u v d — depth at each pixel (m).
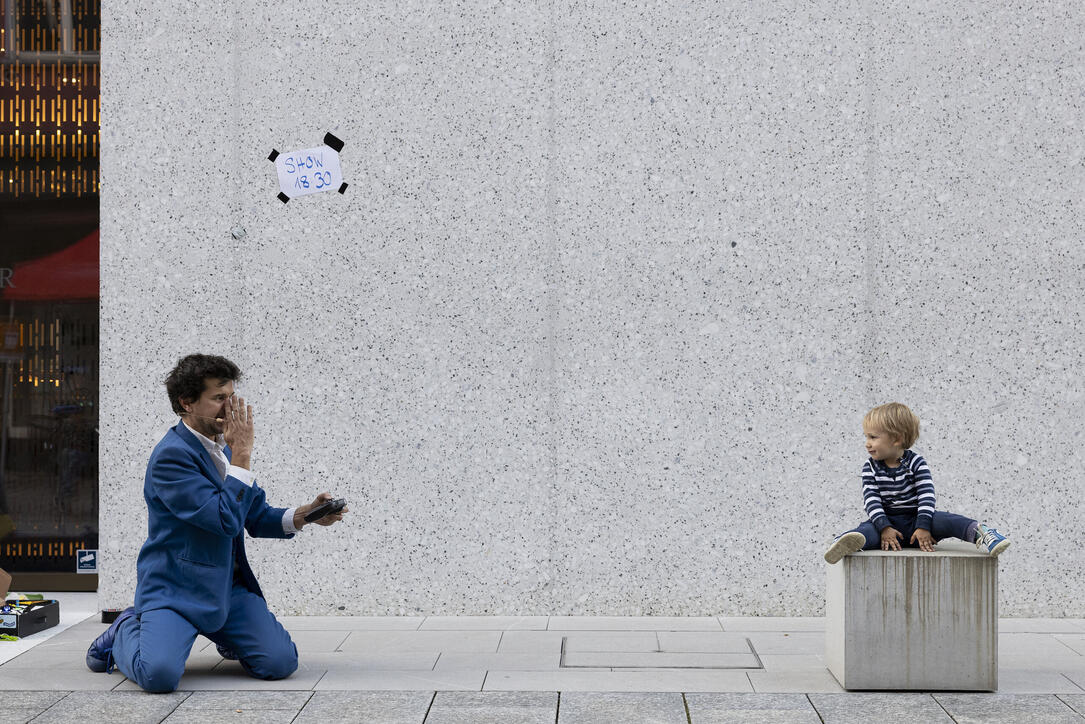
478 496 6.23
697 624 5.93
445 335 6.25
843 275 6.16
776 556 6.15
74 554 6.79
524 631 5.76
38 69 6.82
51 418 6.80
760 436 6.16
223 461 4.69
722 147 6.22
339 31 6.33
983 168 6.14
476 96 6.29
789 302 6.17
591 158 6.25
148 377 6.27
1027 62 6.15
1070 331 6.09
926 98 6.18
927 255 6.14
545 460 6.22
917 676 4.49
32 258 6.80
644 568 6.18
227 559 4.64
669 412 6.19
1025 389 6.09
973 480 6.10
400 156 6.30
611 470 6.20
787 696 4.42
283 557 6.27
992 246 6.12
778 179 6.20
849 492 6.13
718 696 4.41
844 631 4.52
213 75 6.33
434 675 4.78
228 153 6.32
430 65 6.31
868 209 6.17
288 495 6.25
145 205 6.31
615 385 6.21
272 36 6.34
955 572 4.50
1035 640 5.51
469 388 6.24
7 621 5.57
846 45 6.21
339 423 6.27
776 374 6.16
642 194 6.23
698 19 6.26
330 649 5.34
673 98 6.25
